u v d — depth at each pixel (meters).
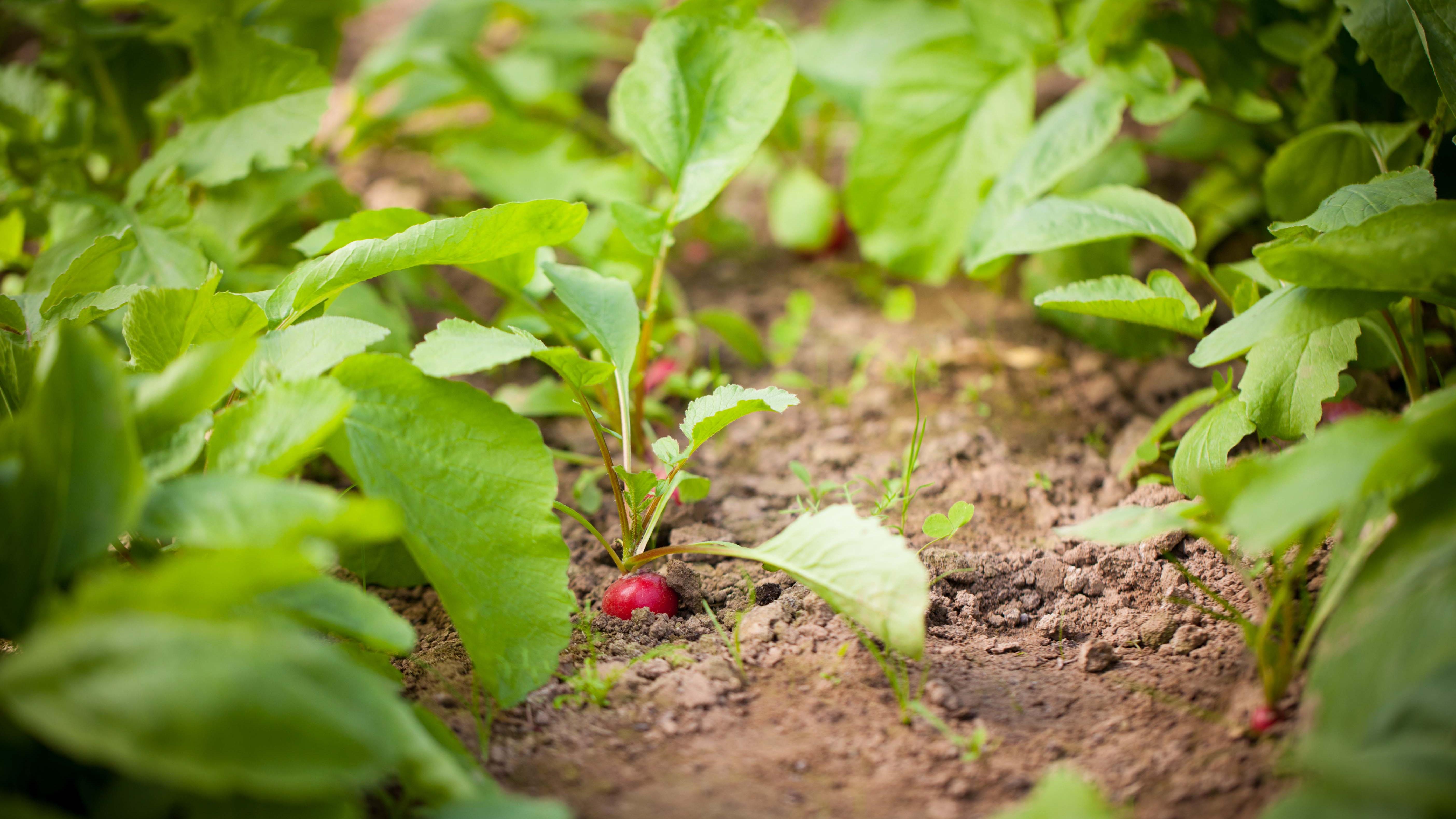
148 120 1.50
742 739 1.21
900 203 1.48
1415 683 1.13
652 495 1.29
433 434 1.22
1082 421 1.40
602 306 1.31
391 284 1.46
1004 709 1.22
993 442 1.38
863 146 1.48
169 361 1.23
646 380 1.43
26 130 1.43
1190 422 1.36
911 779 1.19
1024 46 1.46
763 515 1.34
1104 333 1.44
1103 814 1.15
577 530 1.33
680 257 1.60
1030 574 1.29
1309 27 1.40
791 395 1.23
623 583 1.27
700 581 1.29
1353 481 1.15
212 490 1.16
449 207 1.54
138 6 1.54
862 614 1.21
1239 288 1.29
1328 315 1.23
